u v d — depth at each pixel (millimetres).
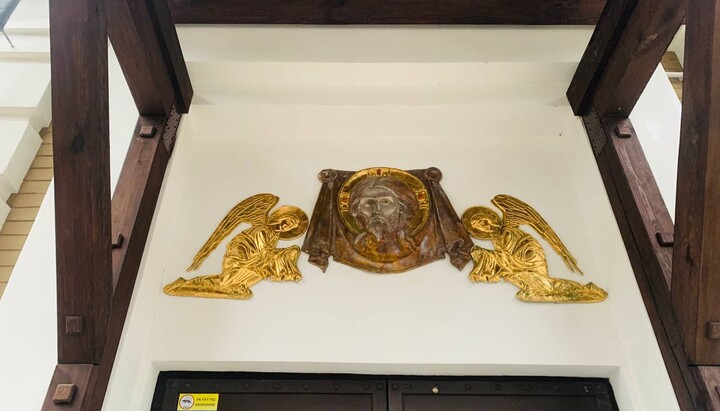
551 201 2273
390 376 1955
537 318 1972
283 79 2383
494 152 2422
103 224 1580
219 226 2180
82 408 1481
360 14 2457
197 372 1940
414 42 2396
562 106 2365
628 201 1947
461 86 2408
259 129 2445
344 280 2053
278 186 2309
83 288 1559
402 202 2211
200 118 2398
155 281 1983
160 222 2049
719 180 1479
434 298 2012
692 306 1554
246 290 2004
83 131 1562
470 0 2457
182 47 2377
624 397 1863
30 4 2928
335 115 2391
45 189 2414
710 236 1500
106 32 1664
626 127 2117
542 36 2424
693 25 1547
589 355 1898
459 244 2119
